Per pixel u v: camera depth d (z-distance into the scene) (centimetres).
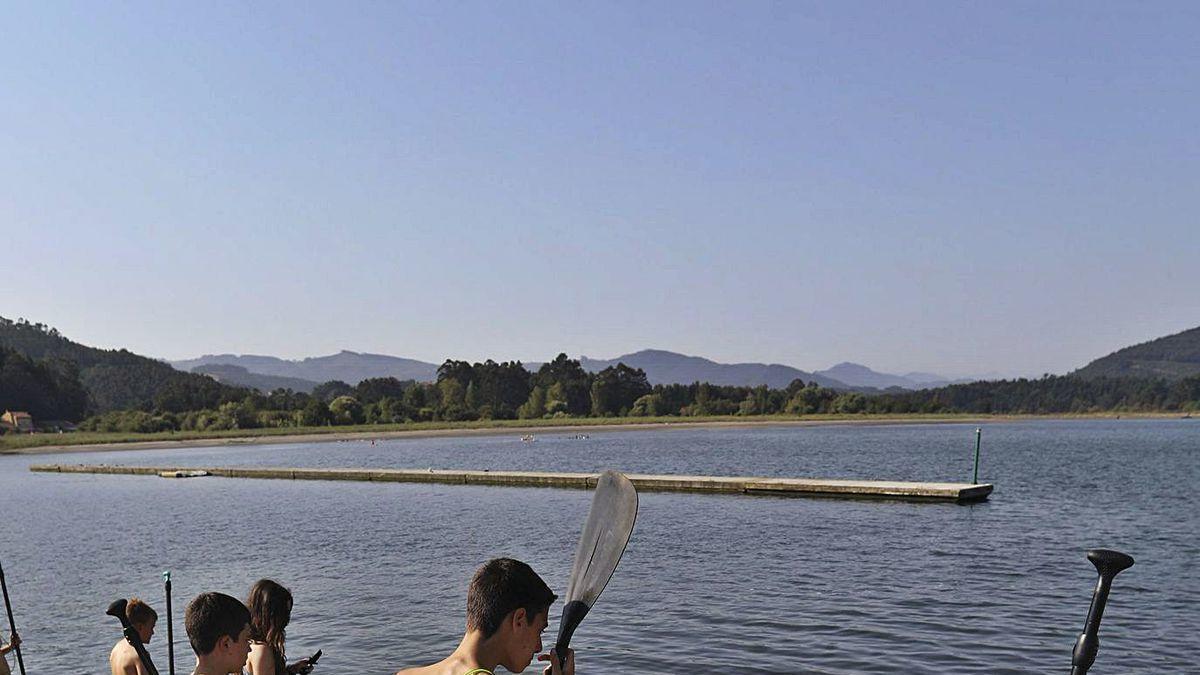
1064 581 1828
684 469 5894
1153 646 1355
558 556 2253
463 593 1797
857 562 2059
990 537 2438
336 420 15525
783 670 1240
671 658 1305
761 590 1761
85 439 12481
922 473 5325
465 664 297
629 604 1647
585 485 4059
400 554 2355
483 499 3709
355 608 1677
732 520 2825
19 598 1956
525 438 11775
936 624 1480
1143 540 2414
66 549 2723
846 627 1462
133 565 2378
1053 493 3762
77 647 1499
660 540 2434
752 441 10769
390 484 4600
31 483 5644
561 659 345
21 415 15588
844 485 3428
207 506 3881
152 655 1408
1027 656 1297
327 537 2733
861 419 19638
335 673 1289
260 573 2153
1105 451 7844
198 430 14350
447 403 18000
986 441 10469
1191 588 1748
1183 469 5400
